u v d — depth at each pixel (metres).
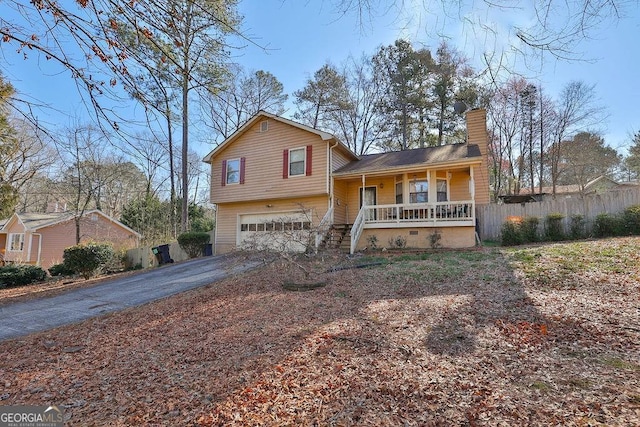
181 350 4.78
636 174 27.27
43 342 5.70
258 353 4.37
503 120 24.02
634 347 3.77
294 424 2.81
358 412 2.92
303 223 14.68
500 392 3.08
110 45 3.04
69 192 20.62
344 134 26.75
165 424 2.95
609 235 11.06
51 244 21.83
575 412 2.69
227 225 16.52
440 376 3.46
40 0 2.70
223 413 3.04
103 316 7.29
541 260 8.09
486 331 4.59
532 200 18.78
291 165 14.91
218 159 16.64
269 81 22.34
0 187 12.27
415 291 6.91
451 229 12.34
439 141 24.48
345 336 4.68
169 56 3.27
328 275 8.88
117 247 17.72
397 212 13.00
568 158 25.33
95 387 3.82
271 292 7.71
